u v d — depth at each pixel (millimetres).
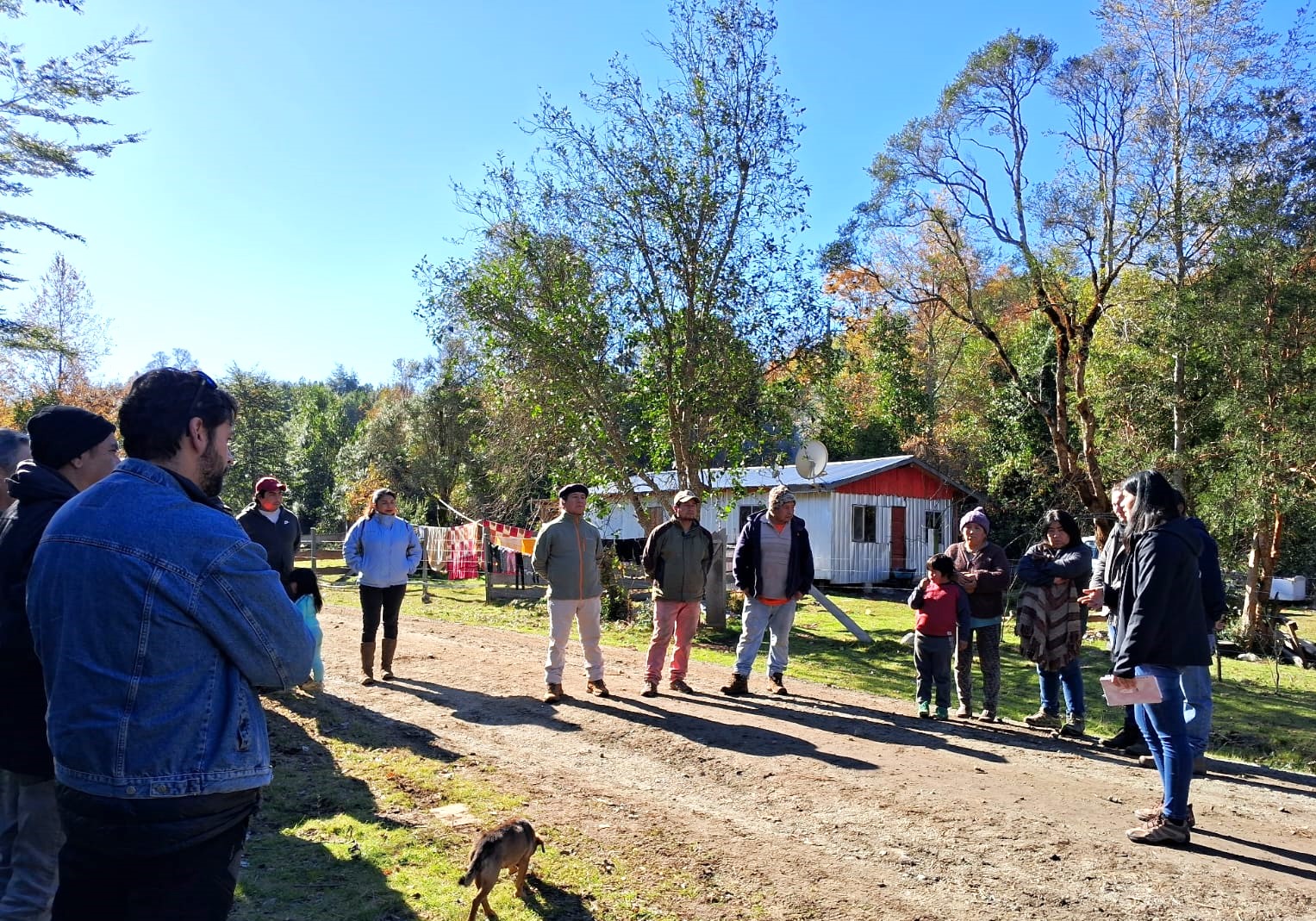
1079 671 7734
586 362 14922
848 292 23391
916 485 27703
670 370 14992
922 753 6945
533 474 21047
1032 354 26906
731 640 14062
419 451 33906
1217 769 6973
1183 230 17422
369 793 5699
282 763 6246
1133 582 5234
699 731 7414
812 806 5645
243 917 3928
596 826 5246
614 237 14859
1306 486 15555
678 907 4242
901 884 4527
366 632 9188
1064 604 7762
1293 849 5051
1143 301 18125
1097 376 19703
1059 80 18609
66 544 2205
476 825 5195
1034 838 5148
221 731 2234
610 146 14609
